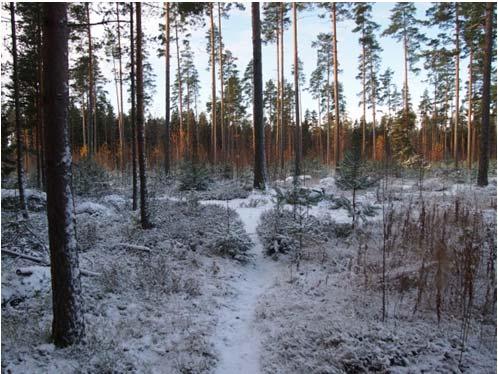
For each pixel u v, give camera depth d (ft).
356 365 16.62
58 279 18.21
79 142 167.12
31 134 81.35
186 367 17.57
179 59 105.19
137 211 46.91
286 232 34.50
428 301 20.98
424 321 19.74
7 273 25.88
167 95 78.95
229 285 27.96
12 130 52.95
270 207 49.39
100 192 61.82
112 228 39.81
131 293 24.89
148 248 32.91
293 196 36.04
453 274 22.71
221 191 60.90
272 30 95.55
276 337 20.15
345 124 197.36
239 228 35.09
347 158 37.96
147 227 38.81
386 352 17.03
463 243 25.04
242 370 18.07
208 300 24.77
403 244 29.04
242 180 70.54
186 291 25.63
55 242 18.10
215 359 18.66
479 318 19.75
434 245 25.36
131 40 45.16
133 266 29.32
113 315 22.12
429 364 16.28
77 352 17.85
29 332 19.44
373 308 21.53
